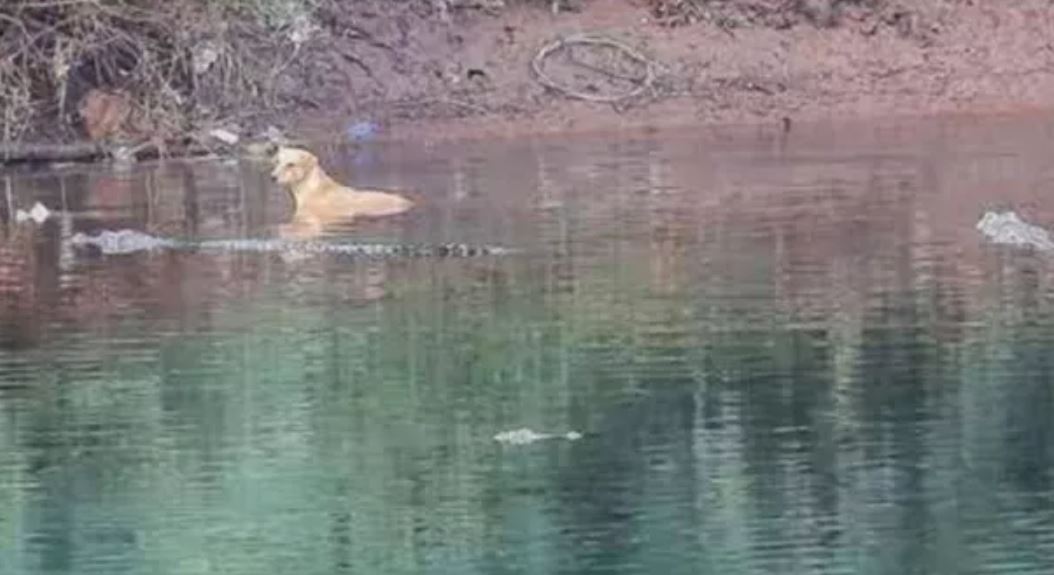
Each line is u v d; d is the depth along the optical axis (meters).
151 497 8.99
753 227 14.48
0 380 10.78
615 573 8.13
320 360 11.02
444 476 9.20
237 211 15.73
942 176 16.69
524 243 14.02
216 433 9.84
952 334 11.37
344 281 12.97
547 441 9.63
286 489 9.07
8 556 8.38
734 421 9.89
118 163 18.83
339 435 9.77
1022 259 13.30
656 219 14.86
